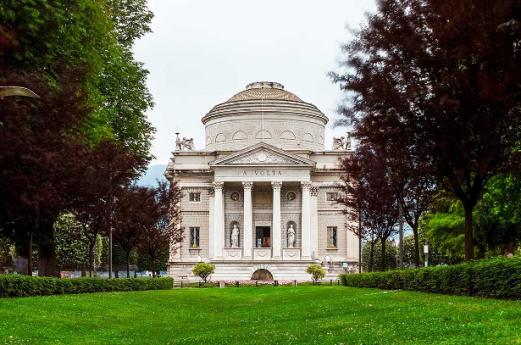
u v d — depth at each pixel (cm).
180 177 10344
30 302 2992
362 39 2906
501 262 2395
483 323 1623
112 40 5253
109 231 5197
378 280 4375
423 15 2733
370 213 5166
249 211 9806
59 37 3812
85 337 2233
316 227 10025
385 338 1620
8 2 3259
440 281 3011
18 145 3175
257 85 11669
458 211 5762
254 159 9875
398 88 2786
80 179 3803
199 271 9038
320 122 11212
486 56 2245
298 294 4862
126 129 5691
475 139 2677
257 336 2023
